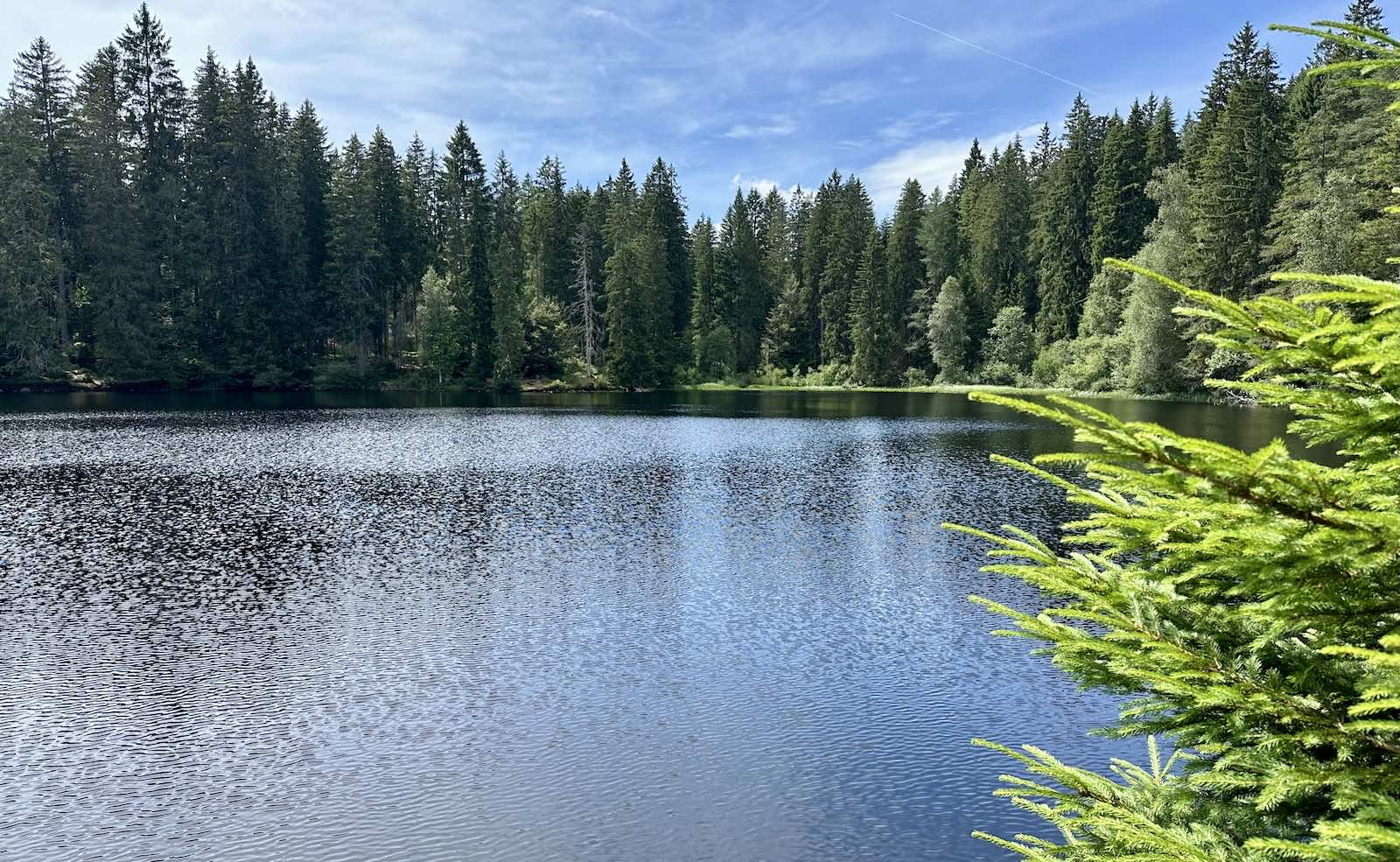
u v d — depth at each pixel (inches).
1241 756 92.1
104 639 444.1
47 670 401.4
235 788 299.9
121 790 298.2
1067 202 2551.7
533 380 2881.4
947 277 3041.3
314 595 520.1
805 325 3329.2
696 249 3351.4
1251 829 107.2
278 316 2583.7
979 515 751.7
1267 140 1742.1
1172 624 104.0
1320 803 100.0
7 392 2239.2
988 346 2733.8
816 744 328.5
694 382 3070.9
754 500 836.0
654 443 1321.4
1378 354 69.1
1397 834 64.9
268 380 2549.2
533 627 462.6
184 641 440.1
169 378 2433.6
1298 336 78.7
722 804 288.0
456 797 293.3
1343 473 74.2
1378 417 75.1
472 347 2783.0
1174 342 1827.0
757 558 608.4
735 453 1189.7
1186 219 1850.4
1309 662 95.3
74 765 315.3
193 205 2516.0
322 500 837.2
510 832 273.3
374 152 2824.8
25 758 319.9
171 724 347.3
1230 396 1707.7
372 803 290.2
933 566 584.7
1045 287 2600.9
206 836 272.1
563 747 327.6
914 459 1116.5
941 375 2817.4
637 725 345.7
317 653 424.8
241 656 420.2
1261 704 86.6
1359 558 69.2
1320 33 74.1
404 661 414.0
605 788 299.1
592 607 495.8
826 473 999.6
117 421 1621.6
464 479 967.6
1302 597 75.1
